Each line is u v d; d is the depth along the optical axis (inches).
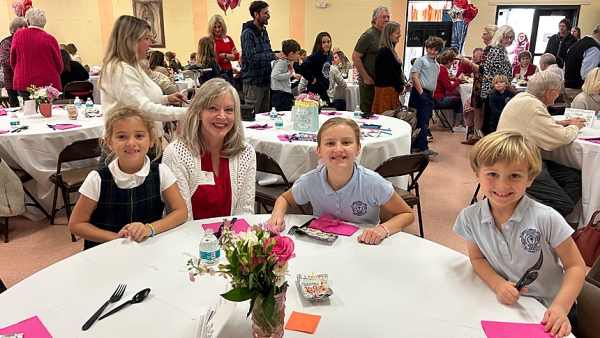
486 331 37.4
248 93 175.2
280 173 95.2
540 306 41.4
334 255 51.4
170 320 38.5
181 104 109.8
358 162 101.1
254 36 168.9
